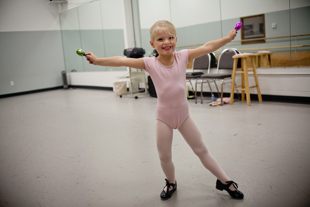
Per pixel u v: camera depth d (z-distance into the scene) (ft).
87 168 8.06
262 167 7.14
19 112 18.56
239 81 16.55
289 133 9.65
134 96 21.56
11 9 28.22
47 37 30.83
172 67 5.40
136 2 22.21
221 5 16.94
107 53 25.48
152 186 6.65
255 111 13.33
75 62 30.58
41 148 10.36
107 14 24.40
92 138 11.13
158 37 5.15
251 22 15.75
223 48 17.35
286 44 14.51
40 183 7.31
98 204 6.02
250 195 5.85
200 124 11.83
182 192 6.25
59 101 22.27
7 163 9.03
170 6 19.71
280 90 15.06
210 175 6.98
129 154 8.94
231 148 8.70
